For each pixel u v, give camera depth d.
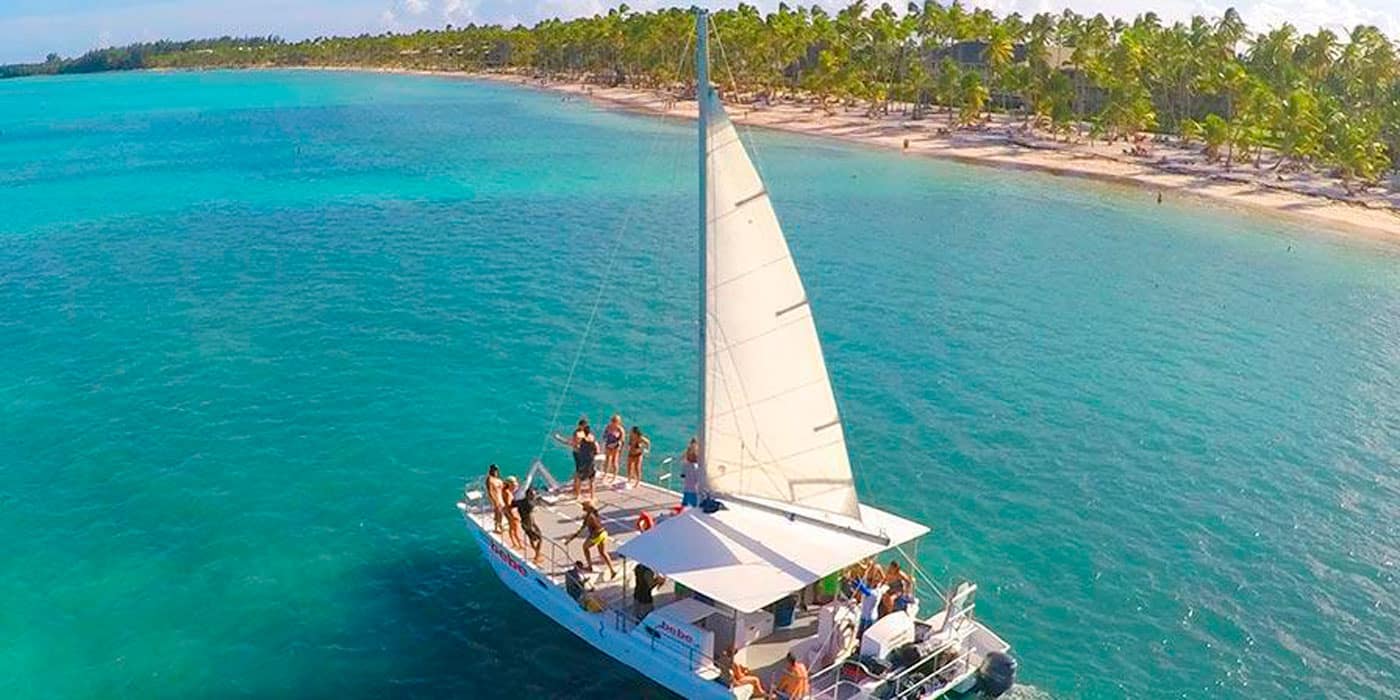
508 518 25.31
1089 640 25.44
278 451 35.22
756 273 20.66
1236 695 23.53
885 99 161.38
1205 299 60.16
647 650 22.17
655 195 89.62
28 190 93.31
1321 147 109.00
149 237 70.62
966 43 178.38
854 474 34.53
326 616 25.66
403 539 29.59
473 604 26.34
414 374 43.00
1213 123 114.56
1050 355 48.06
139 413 38.16
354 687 23.11
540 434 37.28
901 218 82.31
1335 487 34.47
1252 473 35.44
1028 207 88.88
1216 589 27.89
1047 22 174.38
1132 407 41.53
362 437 36.56
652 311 53.03
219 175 103.38
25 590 26.33
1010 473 34.94
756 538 21.81
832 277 61.88
